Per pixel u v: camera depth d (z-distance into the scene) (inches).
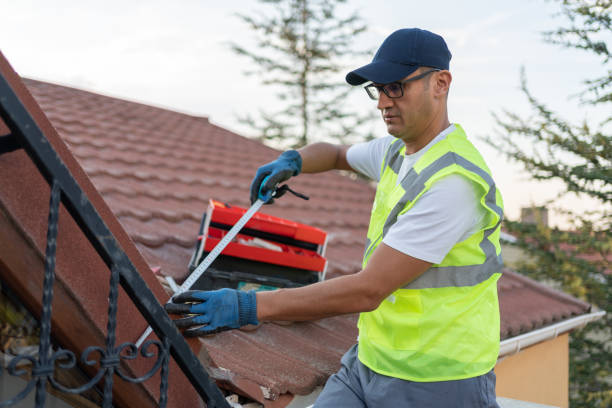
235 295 69.7
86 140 231.0
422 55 72.5
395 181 81.0
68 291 64.0
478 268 74.7
